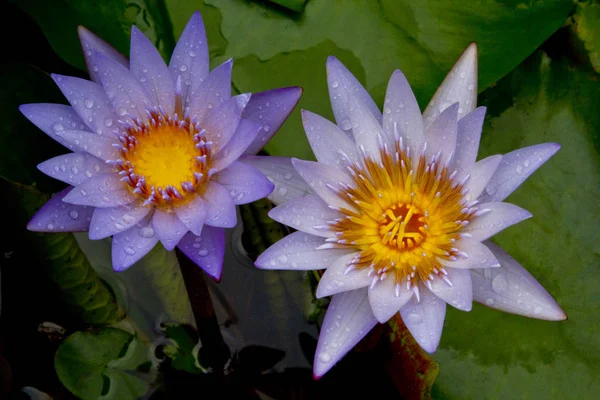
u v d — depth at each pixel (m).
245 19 0.92
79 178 0.85
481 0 0.91
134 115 0.86
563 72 0.91
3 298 0.90
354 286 0.84
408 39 0.91
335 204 0.85
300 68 0.92
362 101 0.86
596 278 0.88
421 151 0.85
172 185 0.86
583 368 0.87
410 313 0.83
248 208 0.93
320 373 0.83
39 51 0.94
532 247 0.89
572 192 0.90
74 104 0.85
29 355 0.90
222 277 0.92
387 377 0.89
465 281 0.83
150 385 0.89
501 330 0.88
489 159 0.84
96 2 0.92
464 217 0.84
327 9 0.92
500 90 0.92
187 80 0.87
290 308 0.91
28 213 0.89
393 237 0.86
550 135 0.91
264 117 0.87
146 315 0.91
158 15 0.92
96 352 0.89
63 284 0.90
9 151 0.90
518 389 0.87
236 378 0.90
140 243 0.85
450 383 0.87
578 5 0.91
